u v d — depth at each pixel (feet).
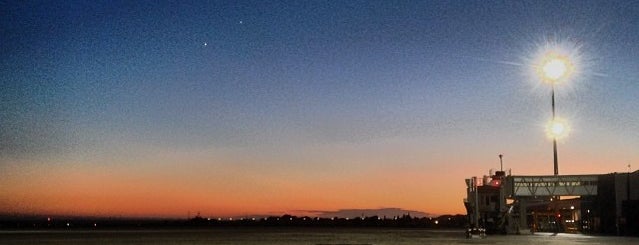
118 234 404.98
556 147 399.24
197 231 499.51
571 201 437.17
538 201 453.17
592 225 396.98
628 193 361.10
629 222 357.20
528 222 449.89
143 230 531.91
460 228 647.97
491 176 401.08
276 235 385.91
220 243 272.10
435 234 406.00
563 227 428.15
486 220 393.70
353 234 410.93
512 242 273.13
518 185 390.83
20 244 261.85
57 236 360.28
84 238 329.11
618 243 257.34
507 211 390.01
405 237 345.51
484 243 264.31
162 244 263.08
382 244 259.60
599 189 383.45
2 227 648.38
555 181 388.57
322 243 269.64
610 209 373.81
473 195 398.01
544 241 281.74
